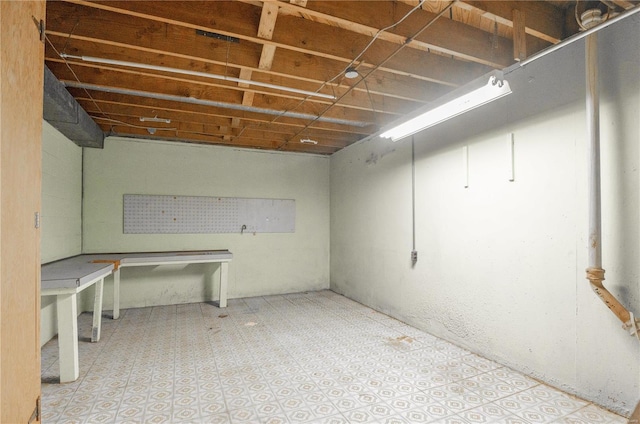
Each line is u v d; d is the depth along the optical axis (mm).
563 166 2312
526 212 2559
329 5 1950
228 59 2504
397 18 2135
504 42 2523
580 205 2217
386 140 4328
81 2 1814
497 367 2711
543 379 2430
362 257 4852
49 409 2107
